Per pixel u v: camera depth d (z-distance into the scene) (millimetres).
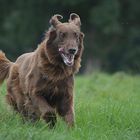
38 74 19469
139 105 22719
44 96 19672
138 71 48906
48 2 65688
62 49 19062
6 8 68562
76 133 18859
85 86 29688
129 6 69188
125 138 18844
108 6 64938
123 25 66625
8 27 65062
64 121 19656
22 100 20438
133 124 20203
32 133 17875
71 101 19672
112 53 65625
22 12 66062
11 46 64688
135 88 29844
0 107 20969
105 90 28094
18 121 19781
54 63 19281
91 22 65125
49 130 19000
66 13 66562
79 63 19594
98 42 65688
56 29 19281
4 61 21453
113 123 20406
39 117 19875
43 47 19422
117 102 23062
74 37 19203
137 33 66625
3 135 17703
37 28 65562
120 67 64500
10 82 20797
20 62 20734
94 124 20125
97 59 65062
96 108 21734
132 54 64625
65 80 19484
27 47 64875
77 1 65250
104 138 18812
